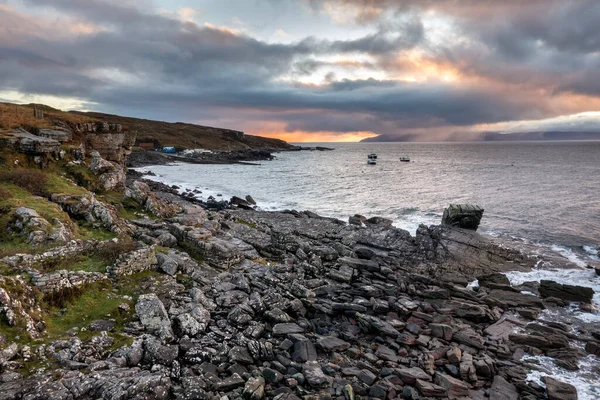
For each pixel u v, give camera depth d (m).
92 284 18.66
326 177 102.69
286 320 19.78
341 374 15.63
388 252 34.75
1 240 20.75
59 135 40.62
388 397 14.40
